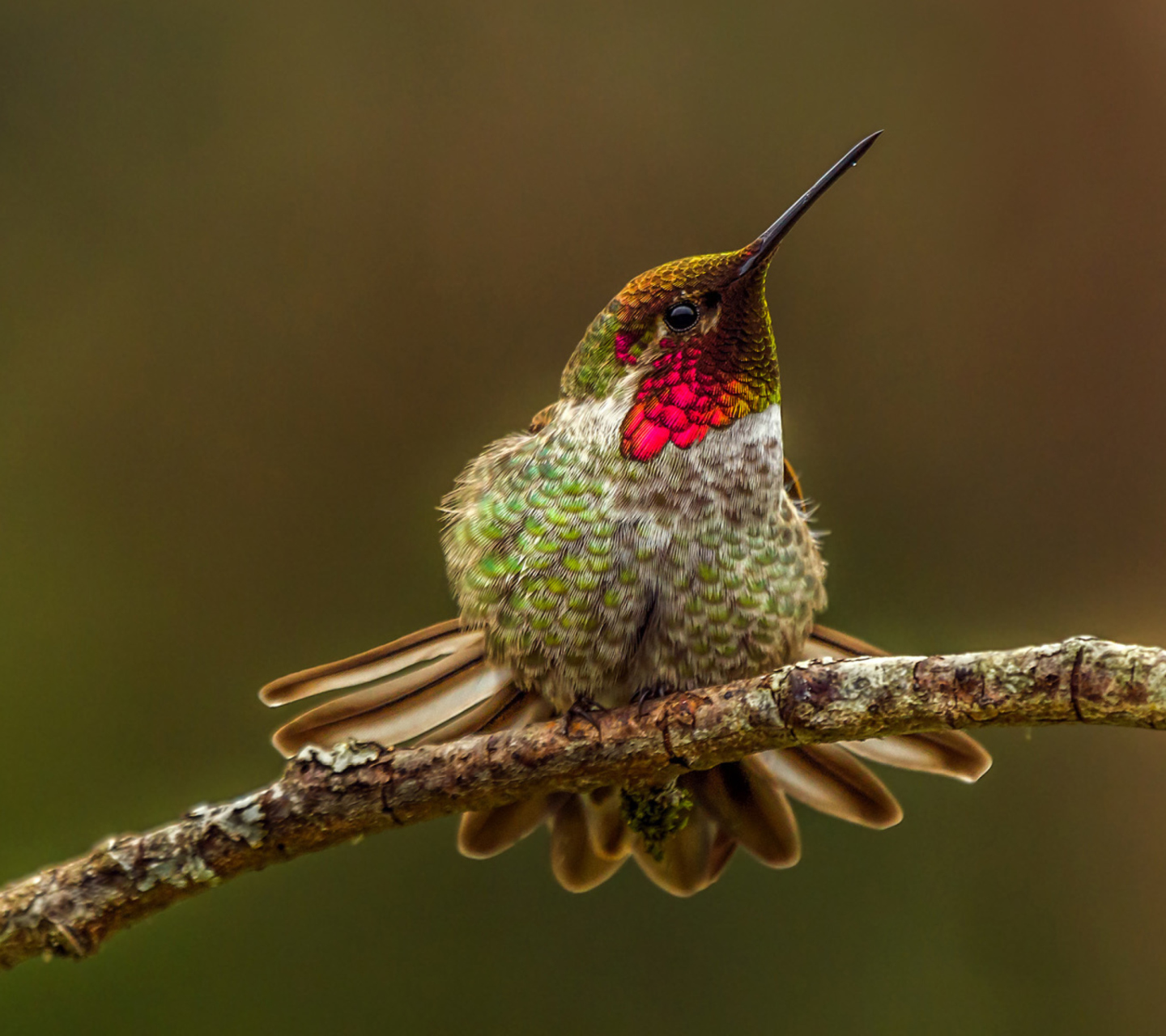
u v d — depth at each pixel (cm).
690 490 157
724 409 157
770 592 157
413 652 157
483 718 157
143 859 155
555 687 157
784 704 155
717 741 155
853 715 154
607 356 157
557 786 155
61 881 155
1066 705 154
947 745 157
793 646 157
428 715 157
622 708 155
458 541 157
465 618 157
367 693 157
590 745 155
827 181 157
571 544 157
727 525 157
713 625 157
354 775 155
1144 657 154
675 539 157
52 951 155
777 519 157
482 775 155
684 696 155
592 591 157
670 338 157
